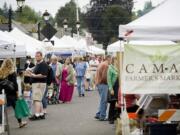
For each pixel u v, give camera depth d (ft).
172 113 33.24
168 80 32.63
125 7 312.91
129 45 32.68
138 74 32.71
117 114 41.22
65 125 48.52
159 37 32.42
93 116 55.47
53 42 124.98
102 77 50.57
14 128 46.98
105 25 315.17
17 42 69.36
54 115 57.16
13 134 43.14
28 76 54.03
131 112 36.65
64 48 128.88
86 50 158.71
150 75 32.68
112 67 47.21
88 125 48.14
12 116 56.95
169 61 32.63
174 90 32.65
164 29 32.37
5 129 44.45
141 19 34.50
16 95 45.93
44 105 56.59
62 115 57.00
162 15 34.30
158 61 32.65
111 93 47.16
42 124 49.55
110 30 312.50
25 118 52.13
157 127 32.30
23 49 68.59
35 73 53.52
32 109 60.08
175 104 35.35
